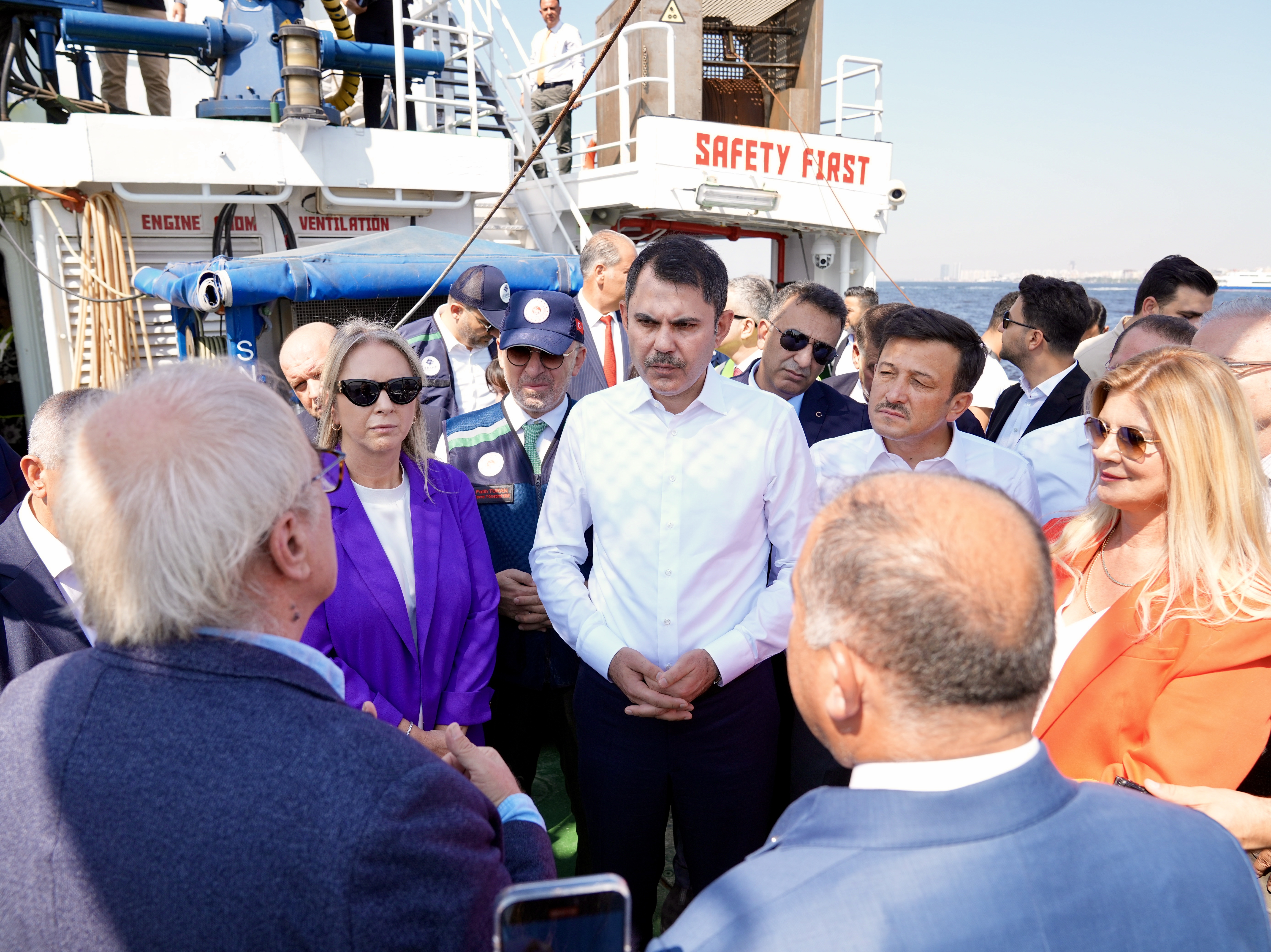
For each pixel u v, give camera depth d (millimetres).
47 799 1058
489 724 3086
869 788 977
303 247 6047
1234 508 1604
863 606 933
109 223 5848
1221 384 1658
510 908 845
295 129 6102
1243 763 1552
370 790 1022
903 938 872
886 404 2520
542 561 2447
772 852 1003
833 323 3279
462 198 7176
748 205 7875
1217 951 941
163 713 1069
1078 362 3762
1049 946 887
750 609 2287
